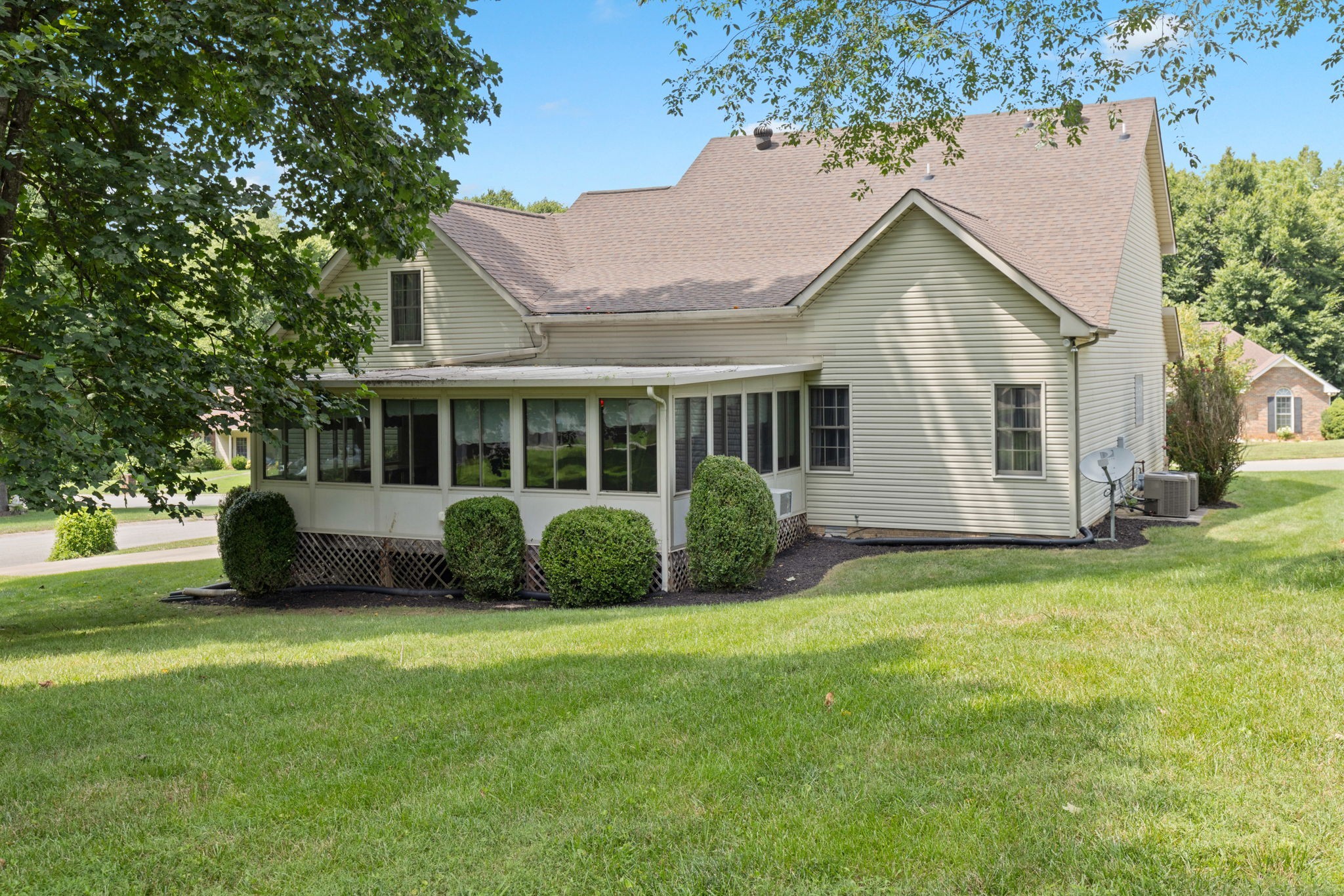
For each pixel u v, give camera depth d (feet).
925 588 48.26
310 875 17.46
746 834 17.81
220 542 61.52
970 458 63.21
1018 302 61.16
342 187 47.96
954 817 17.70
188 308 53.26
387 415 60.75
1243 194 228.63
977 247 60.90
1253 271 205.57
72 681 33.37
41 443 39.47
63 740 25.40
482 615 48.21
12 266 42.83
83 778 22.36
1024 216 72.28
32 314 43.21
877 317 65.36
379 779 21.45
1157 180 83.97
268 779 21.85
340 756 23.09
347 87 46.44
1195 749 19.47
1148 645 26.99
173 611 58.70
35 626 54.70
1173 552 55.31
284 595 61.52
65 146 39.17
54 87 36.83
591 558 50.24
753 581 52.65
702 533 51.90
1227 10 45.44
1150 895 14.84
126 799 21.03
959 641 29.09
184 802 20.80
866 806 18.44
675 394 53.88
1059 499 60.90
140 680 32.45
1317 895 14.39
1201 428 78.07
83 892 17.11
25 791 21.65
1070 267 66.80
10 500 43.24
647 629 37.04
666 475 53.36
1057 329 60.18
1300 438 176.86
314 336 53.67
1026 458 61.87
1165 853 15.87
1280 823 16.47
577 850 17.66
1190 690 22.77
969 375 62.90
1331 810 16.70
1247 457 127.95
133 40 40.57
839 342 66.54
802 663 28.30
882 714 23.02
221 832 19.27
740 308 67.31
